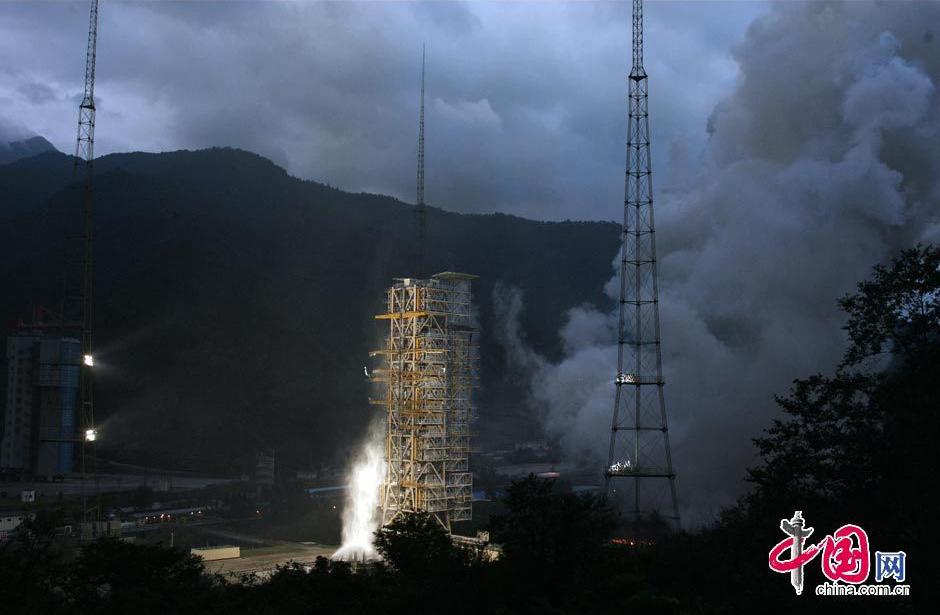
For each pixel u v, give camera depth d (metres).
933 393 35.81
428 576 48.12
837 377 39.50
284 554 126.81
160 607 55.00
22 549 59.56
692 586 44.50
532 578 44.62
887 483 35.50
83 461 159.50
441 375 132.00
